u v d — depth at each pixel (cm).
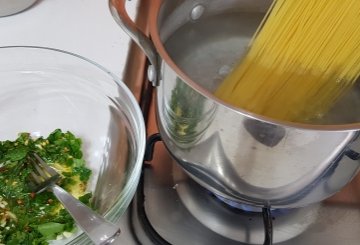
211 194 51
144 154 48
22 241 40
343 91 48
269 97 45
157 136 52
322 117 49
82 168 47
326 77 44
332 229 49
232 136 37
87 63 52
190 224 48
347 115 51
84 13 65
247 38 60
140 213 47
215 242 47
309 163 38
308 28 41
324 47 42
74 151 48
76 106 54
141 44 42
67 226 41
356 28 40
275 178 40
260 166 39
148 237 46
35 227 41
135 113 48
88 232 37
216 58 58
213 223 48
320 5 39
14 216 42
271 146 36
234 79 47
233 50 59
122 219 47
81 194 45
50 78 55
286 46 42
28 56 53
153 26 43
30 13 64
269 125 35
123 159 47
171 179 52
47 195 44
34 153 47
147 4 70
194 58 58
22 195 44
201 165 43
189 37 58
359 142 37
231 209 50
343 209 51
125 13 42
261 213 49
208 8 56
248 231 48
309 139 35
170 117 42
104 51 59
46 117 53
